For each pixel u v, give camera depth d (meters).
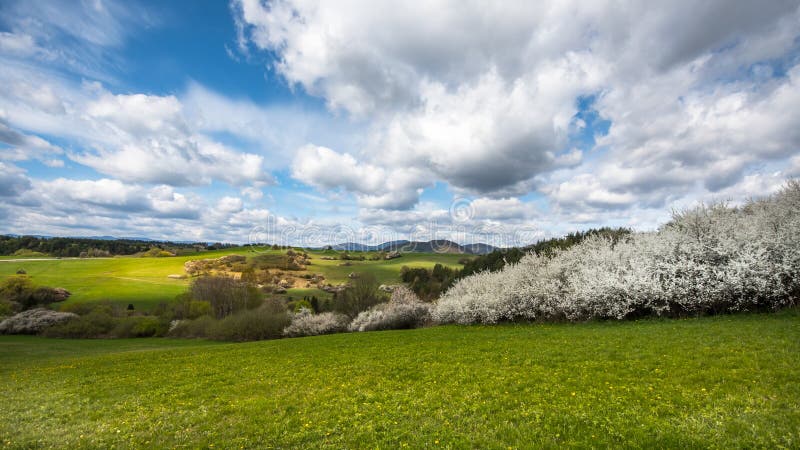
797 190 23.88
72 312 70.38
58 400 15.96
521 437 8.45
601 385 11.56
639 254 27.36
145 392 16.62
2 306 71.12
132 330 60.50
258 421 11.43
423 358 18.92
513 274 34.94
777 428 7.51
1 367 28.58
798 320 17.75
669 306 24.11
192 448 9.67
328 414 11.48
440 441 8.66
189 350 33.34
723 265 22.69
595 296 26.45
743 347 13.77
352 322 52.56
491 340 22.94
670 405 9.32
